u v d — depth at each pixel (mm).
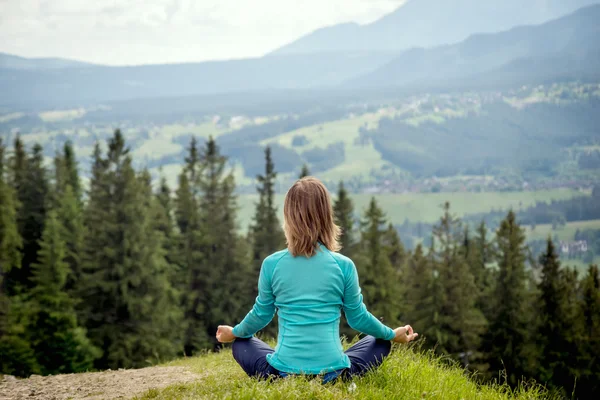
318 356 4477
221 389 4816
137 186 41062
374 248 47750
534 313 42312
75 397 6430
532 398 5699
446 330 39906
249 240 61125
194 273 51062
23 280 51844
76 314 38062
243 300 51312
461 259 41406
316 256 4551
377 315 45656
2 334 35094
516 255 42781
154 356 38312
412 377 5332
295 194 4566
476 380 6461
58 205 58469
